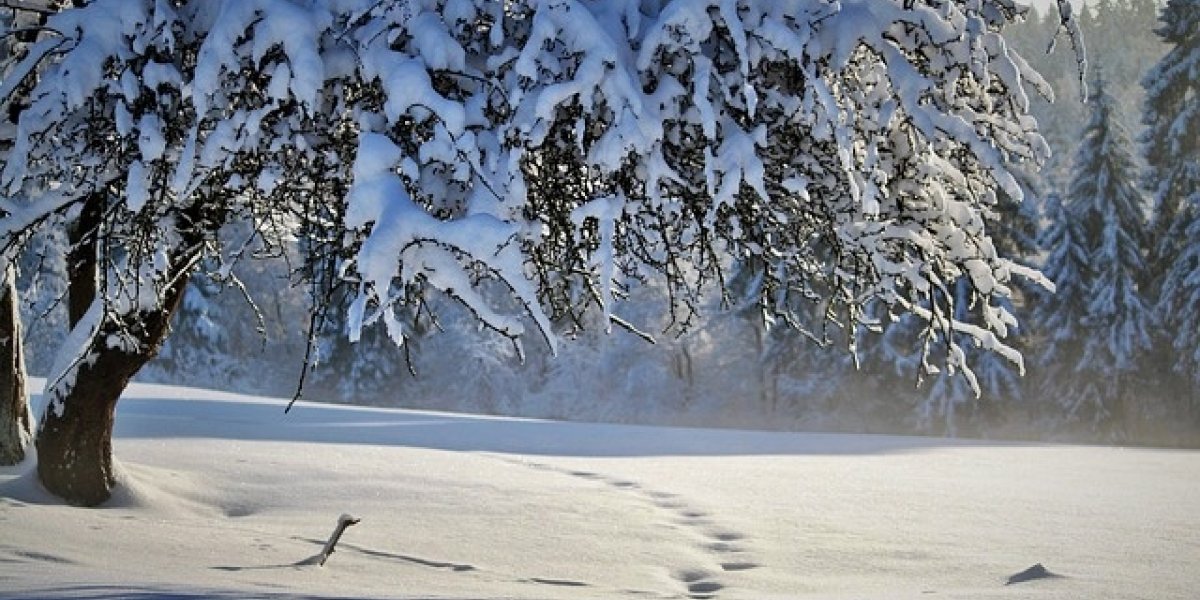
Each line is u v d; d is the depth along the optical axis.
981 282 9.59
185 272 12.28
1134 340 47.53
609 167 8.04
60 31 8.93
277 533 12.45
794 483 18.50
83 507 13.32
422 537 12.76
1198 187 47.50
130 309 12.60
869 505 16.05
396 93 7.92
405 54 8.30
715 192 8.47
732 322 57.66
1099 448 28.97
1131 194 49.25
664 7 8.41
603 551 12.49
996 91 9.38
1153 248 49.34
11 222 9.88
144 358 13.34
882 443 28.86
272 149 8.71
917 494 17.31
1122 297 47.59
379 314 7.33
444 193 8.26
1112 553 12.26
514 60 8.33
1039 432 49.50
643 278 10.53
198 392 35.06
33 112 8.98
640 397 57.66
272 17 8.25
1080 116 99.50
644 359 57.22
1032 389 50.19
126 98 8.75
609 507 15.32
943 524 14.41
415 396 60.19
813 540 13.21
